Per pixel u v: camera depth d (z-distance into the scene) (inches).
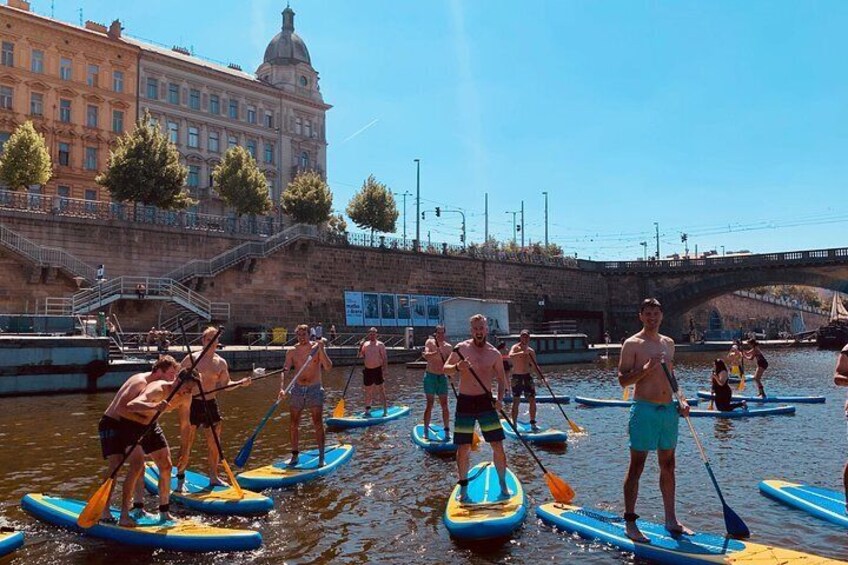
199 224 1573.6
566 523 286.4
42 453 454.0
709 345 2304.4
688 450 474.0
